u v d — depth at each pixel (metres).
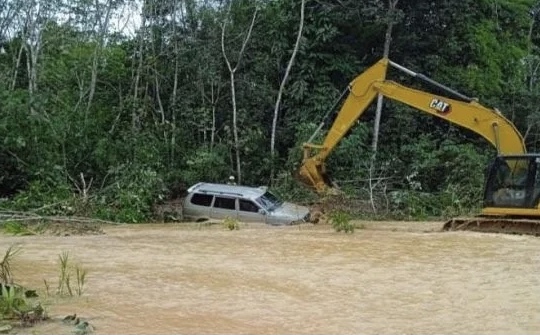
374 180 26.38
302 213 21.17
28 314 7.64
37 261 12.04
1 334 6.79
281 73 31.33
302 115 30.19
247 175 29.33
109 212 22.52
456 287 10.18
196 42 31.39
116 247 14.36
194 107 30.98
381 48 31.55
